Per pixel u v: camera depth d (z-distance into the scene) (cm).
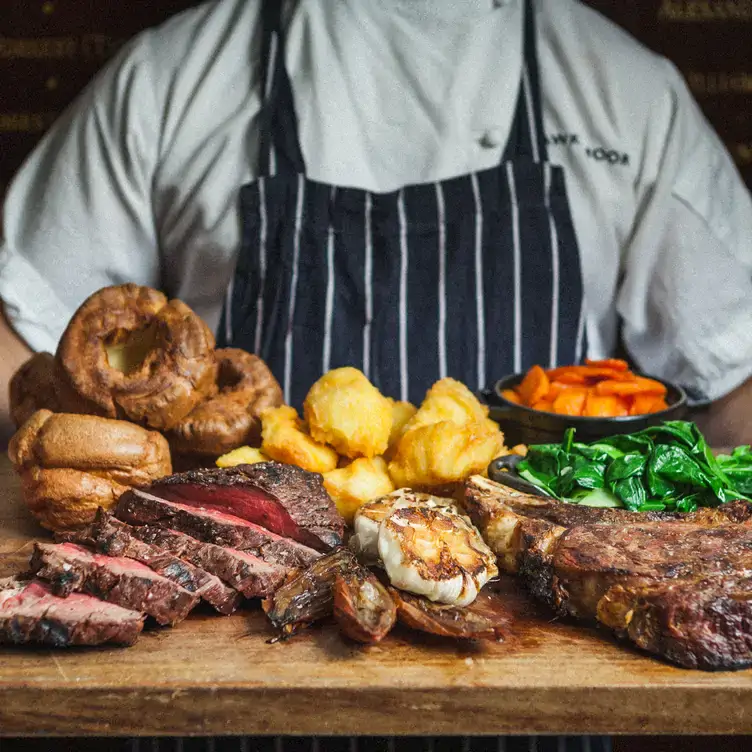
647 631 111
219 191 226
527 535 124
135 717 106
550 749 171
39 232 232
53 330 231
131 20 279
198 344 155
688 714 106
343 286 226
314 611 117
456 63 227
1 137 286
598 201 235
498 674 108
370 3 225
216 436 154
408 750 170
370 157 232
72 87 284
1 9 275
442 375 230
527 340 232
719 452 188
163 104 230
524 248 228
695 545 120
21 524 149
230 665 110
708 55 286
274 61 228
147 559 121
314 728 107
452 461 141
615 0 283
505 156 232
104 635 111
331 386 146
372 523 128
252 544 129
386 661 111
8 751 184
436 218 226
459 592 116
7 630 111
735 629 108
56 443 139
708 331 235
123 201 232
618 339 257
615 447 149
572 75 234
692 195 236
